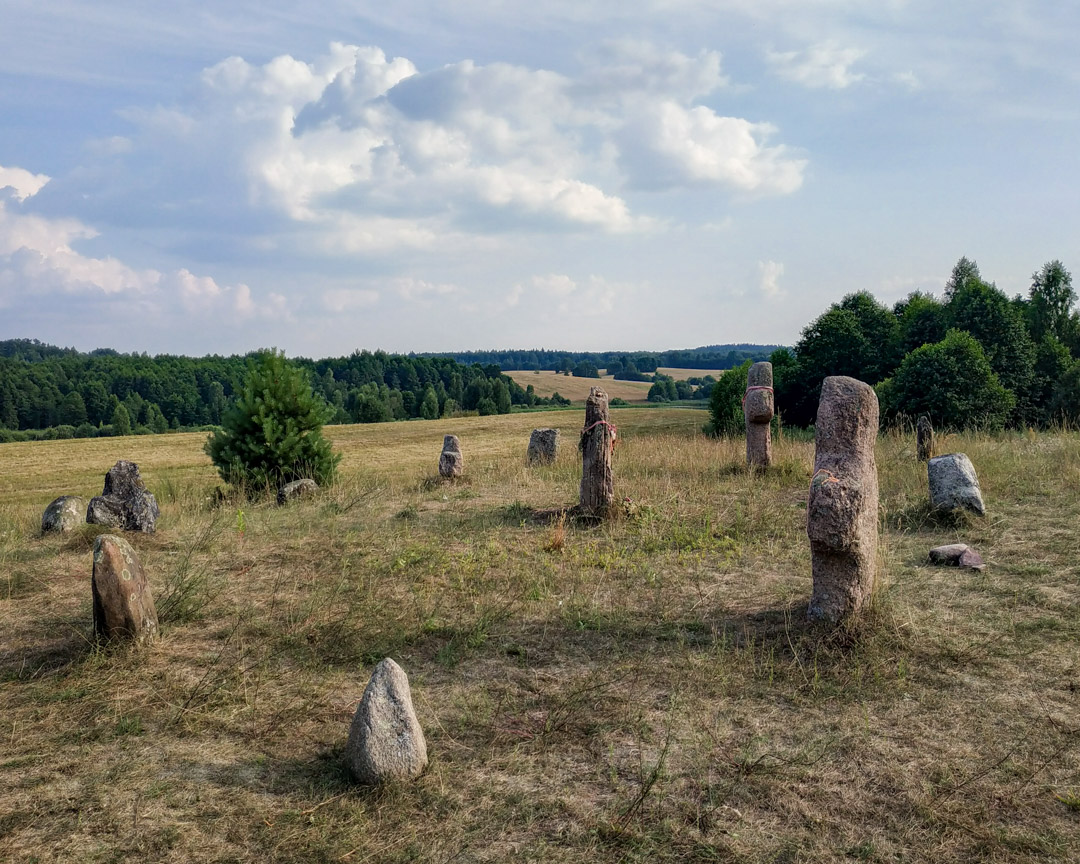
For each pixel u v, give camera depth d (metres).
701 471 13.52
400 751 3.92
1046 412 30.09
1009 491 10.06
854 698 4.66
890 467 12.28
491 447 38.19
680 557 7.83
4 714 4.80
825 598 5.53
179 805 3.78
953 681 4.83
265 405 13.92
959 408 25.34
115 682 5.21
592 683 5.00
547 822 3.56
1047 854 3.22
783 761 3.99
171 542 9.40
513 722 4.54
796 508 10.16
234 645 5.88
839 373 37.28
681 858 3.28
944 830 3.40
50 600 7.10
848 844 3.34
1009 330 30.33
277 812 3.70
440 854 3.34
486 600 6.72
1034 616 5.83
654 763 4.03
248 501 13.16
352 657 5.59
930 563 7.34
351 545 8.95
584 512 9.80
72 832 3.57
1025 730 4.21
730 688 4.85
